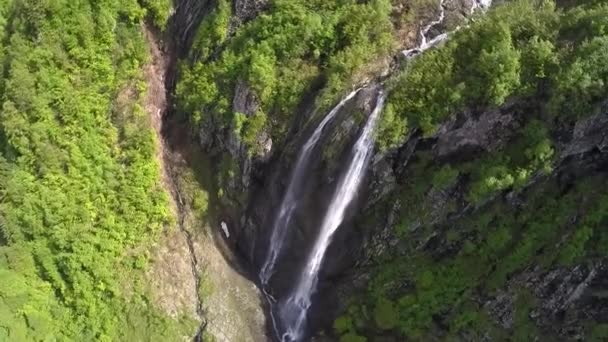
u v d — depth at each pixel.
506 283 30.23
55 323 33.03
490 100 28.88
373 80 33.47
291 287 35.78
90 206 35.25
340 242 33.59
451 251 31.55
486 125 29.53
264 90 34.62
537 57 28.62
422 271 31.77
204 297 35.34
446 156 30.58
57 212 34.44
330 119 32.94
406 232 31.67
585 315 28.84
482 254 30.84
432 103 29.88
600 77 27.39
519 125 29.36
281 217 35.22
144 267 35.16
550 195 29.75
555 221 29.44
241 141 35.19
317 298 34.53
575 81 27.55
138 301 34.44
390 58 34.41
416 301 31.59
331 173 32.88
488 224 30.55
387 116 30.17
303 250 35.03
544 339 29.34
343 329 32.94
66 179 35.25
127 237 35.38
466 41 31.14
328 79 33.84
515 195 29.83
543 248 29.61
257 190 36.06
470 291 30.88
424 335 31.25
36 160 35.38
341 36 34.91
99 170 36.00
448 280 31.22
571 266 28.95
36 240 34.16
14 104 35.91
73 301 33.53
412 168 31.17
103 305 33.84
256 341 34.75
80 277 33.72
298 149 34.12
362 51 34.06
